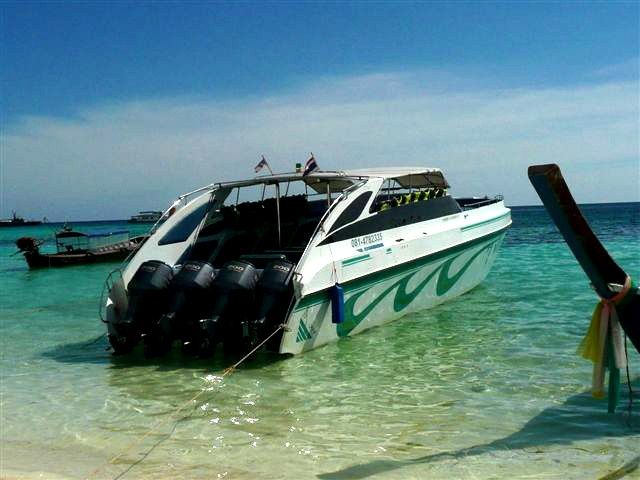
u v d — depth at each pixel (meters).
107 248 28.73
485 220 12.42
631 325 4.55
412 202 10.39
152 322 8.51
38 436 5.61
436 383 6.83
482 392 6.45
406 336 9.06
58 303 15.10
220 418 5.93
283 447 5.14
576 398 6.12
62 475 4.67
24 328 11.40
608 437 5.14
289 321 7.74
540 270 16.16
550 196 4.00
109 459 5.00
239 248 10.58
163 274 8.54
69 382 7.42
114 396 6.77
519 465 4.64
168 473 4.68
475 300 11.70
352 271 8.59
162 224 9.59
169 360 8.26
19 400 6.74
